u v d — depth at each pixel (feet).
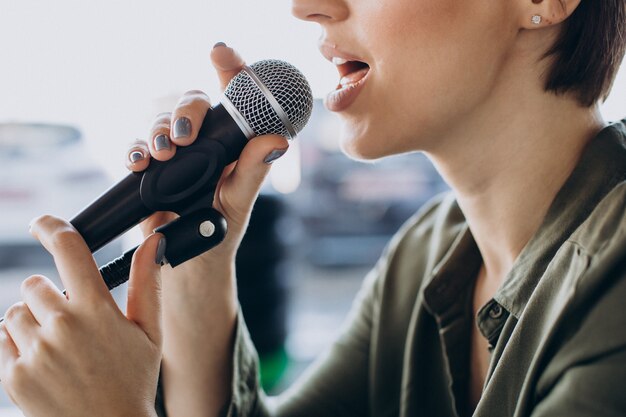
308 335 10.78
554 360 2.48
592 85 3.09
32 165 11.28
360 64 3.26
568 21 3.04
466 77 2.97
